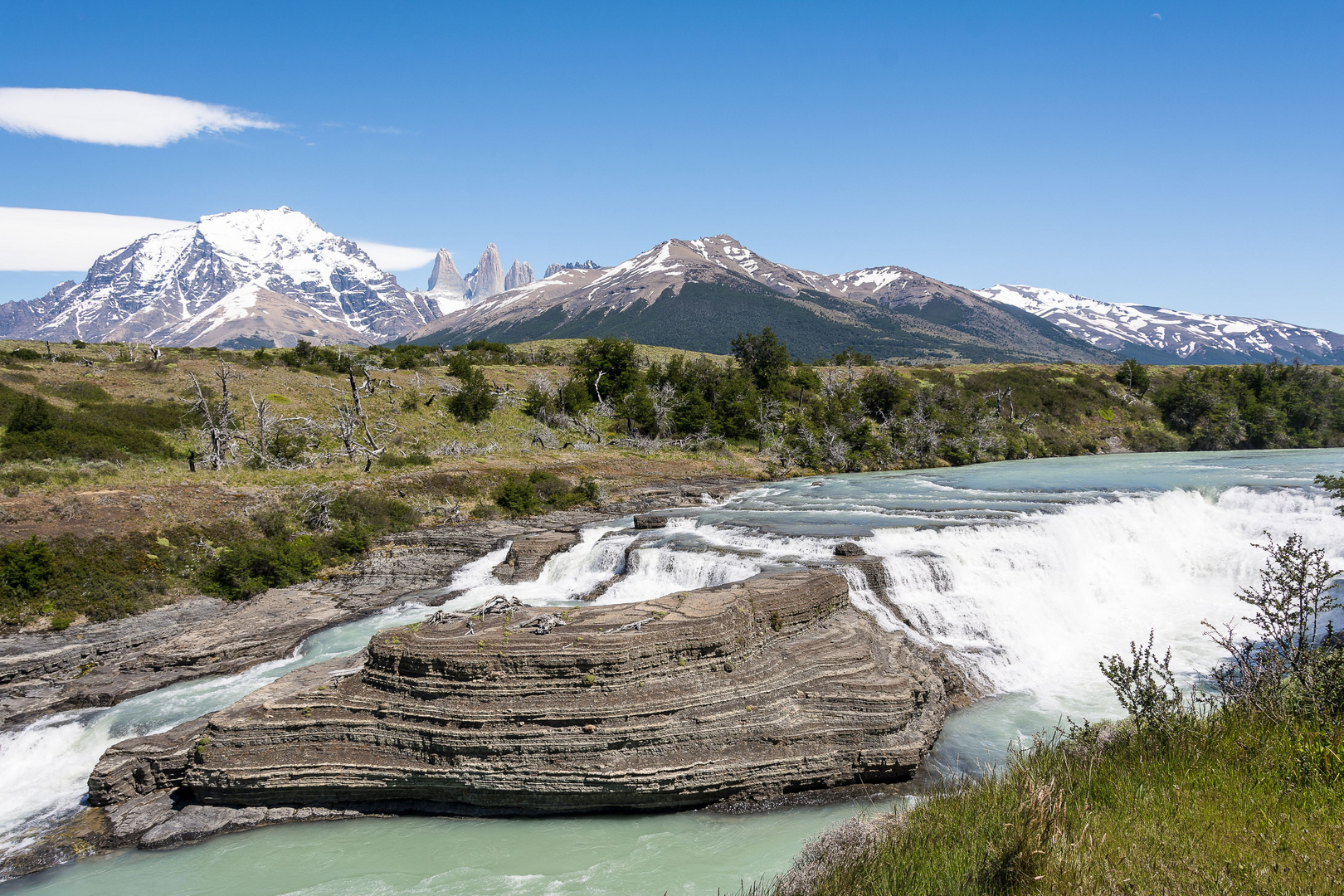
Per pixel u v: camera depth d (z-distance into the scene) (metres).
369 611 32.53
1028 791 10.12
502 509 48.31
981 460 79.94
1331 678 11.33
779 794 18.66
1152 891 7.48
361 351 97.12
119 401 60.94
